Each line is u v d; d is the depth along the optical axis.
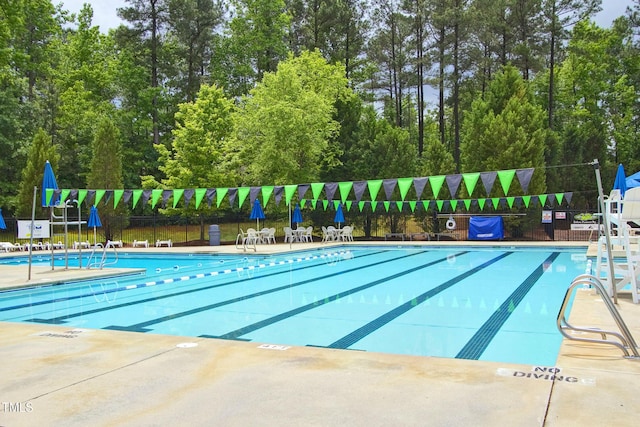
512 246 19.36
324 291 9.62
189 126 23.02
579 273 11.60
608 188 26.55
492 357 4.87
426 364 3.76
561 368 3.55
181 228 29.98
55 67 34.34
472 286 9.91
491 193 21.86
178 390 3.22
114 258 17.53
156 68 34.53
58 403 3.00
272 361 3.89
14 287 9.49
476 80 36.09
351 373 3.54
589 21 33.69
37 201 23.56
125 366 3.79
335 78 27.84
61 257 17.78
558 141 25.56
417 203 22.19
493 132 22.45
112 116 31.88
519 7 30.45
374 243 21.27
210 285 10.70
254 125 23.70
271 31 34.59
